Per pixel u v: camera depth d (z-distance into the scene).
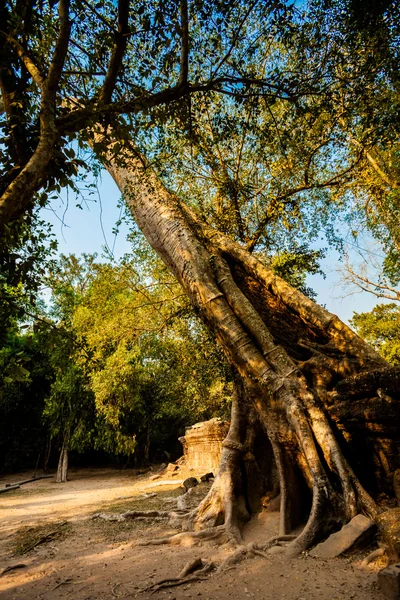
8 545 5.96
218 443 15.17
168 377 16.97
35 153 3.36
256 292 7.65
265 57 7.76
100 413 17.55
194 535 5.17
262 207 9.65
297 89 5.84
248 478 6.25
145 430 22.50
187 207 9.03
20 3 3.98
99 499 11.17
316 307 6.73
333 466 4.63
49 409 18.52
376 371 4.77
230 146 8.68
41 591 3.82
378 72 5.86
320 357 5.95
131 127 4.38
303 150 7.91
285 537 4.61
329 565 3.65
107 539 5.86
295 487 5.26
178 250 7.59
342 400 5.18
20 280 5.15
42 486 16.62
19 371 4.79
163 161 7.36
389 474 4.69
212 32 5.18
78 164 4.16
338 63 5.67
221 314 6.47
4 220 2.95
